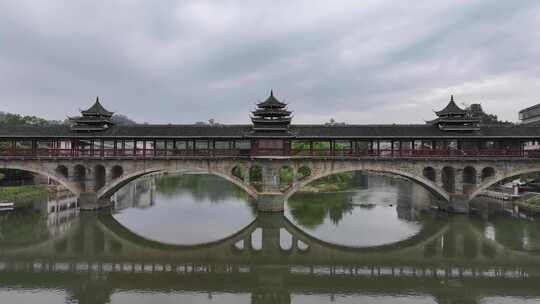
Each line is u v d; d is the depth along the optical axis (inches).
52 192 3014.3
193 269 1373.0
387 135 2176.4
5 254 1533.0
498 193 2834.6
